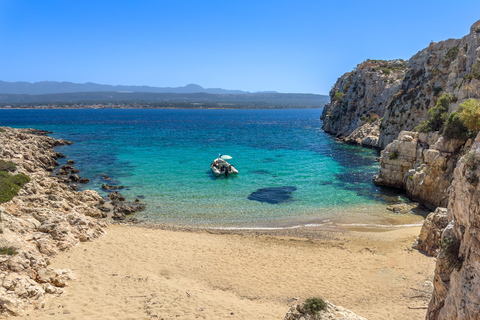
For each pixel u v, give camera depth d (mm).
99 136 84000
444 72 49562
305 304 10039
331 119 99625
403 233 22969
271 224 25484
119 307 12711
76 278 14805
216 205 29984
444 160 28203
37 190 26938
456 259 8258
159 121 162000
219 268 17703
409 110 54594
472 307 7148
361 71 84812
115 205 29250
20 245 15383
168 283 15320
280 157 55062
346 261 18781
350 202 31109
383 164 36875
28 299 12117
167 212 28047
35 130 85688
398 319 12422
